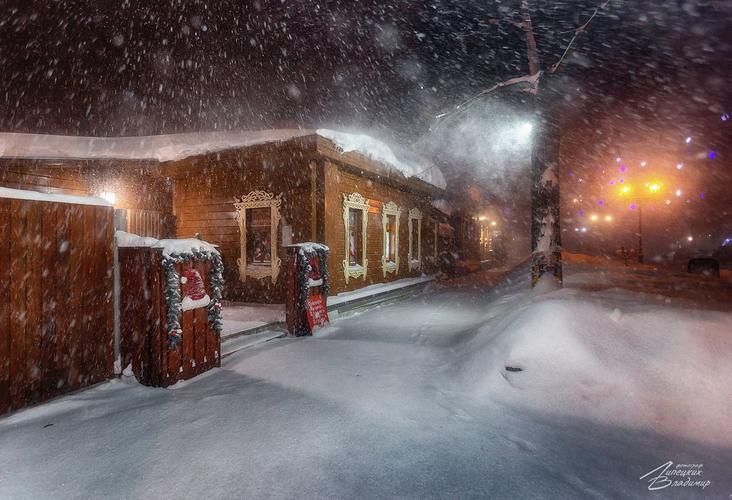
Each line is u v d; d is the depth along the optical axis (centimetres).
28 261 358
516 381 387
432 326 755
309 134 829
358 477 255
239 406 370
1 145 858
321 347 593
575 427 324
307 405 372
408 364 505
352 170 1044
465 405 376
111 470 262
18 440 301
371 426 328
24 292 355
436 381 443
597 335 414
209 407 367
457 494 238
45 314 373
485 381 409
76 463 271
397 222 1370
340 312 842
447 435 313
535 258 777
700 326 412
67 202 394
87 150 934
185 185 1068
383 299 1055
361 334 688
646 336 410
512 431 320
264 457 279
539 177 784
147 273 429
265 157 920
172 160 956
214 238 1034
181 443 298
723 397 327
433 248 1756
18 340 350
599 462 274
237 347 580
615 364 377
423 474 259
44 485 246
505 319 548
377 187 1227
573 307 469
